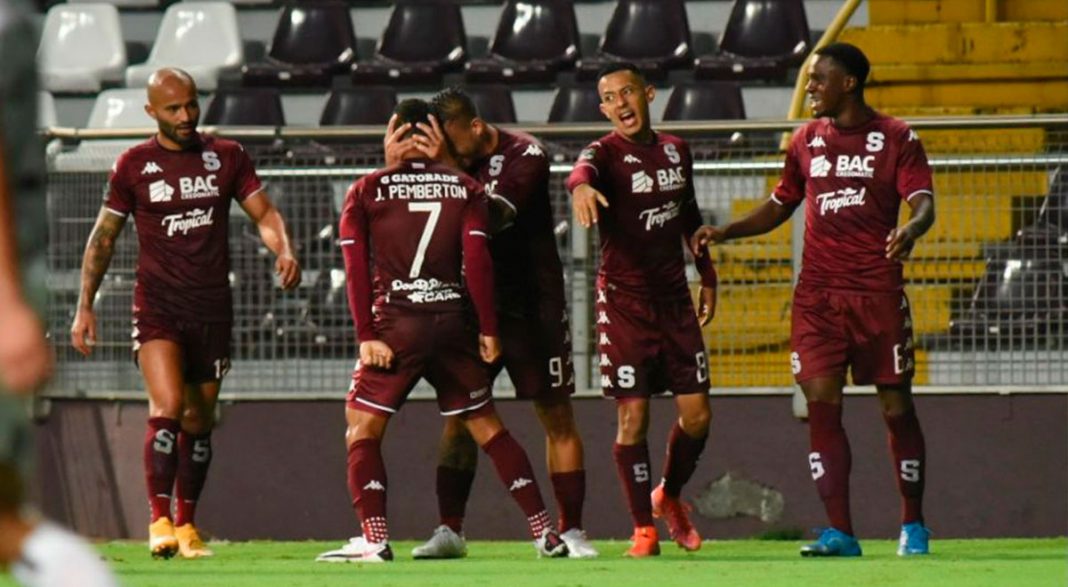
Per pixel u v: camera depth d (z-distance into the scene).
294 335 34.16
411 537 33.12
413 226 24.78
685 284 27.16
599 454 32.78
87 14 52.06
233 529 33.66
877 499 32.25
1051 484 32.09
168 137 27.33
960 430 32.28
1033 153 32.66
